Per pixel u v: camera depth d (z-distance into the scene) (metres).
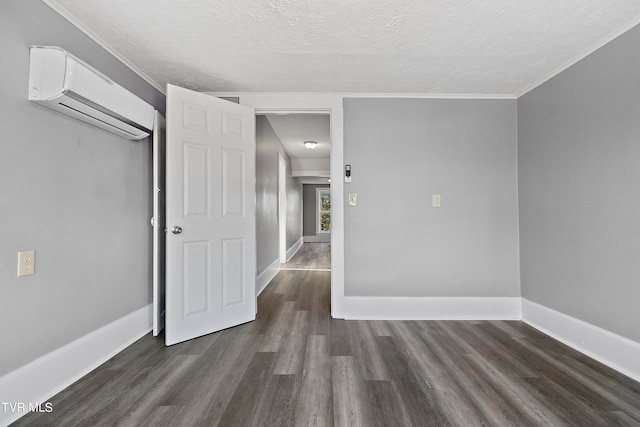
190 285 2.41
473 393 1.67
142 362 2.02
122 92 1.93
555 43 2.06
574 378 1.83
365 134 2.96
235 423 1.44
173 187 2.32
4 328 1.40
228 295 2.66
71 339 1.76
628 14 1.76
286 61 2.32
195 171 2.45
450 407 1.55
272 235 4.79
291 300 3.52
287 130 4.92
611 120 1.98
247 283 2.81
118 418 1.46
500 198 2.96
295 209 8.28
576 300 2.26
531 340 2.39
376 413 1.50
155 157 2.37
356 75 2.56
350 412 1.51
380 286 2.94
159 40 2.02
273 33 1.96
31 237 1.52
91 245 1.91
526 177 2.82
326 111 2.99
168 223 2.29
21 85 1.47
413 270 2.95
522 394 1.66
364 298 2.93
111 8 1.70
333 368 1.94
